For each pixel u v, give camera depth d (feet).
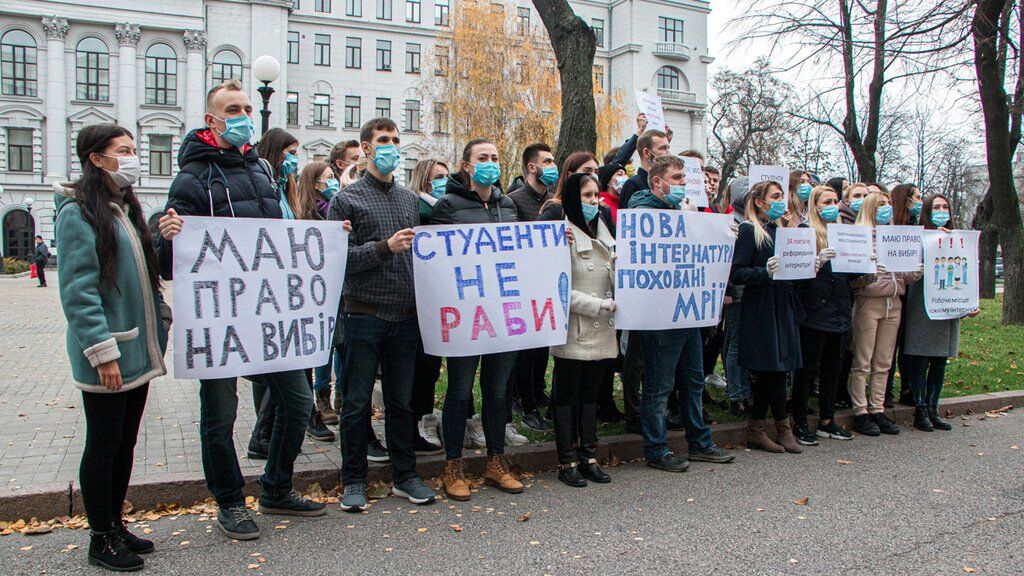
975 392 26.13
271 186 13.71
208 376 12.48
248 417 20.71
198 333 12.41
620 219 16.44
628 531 13.37
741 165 145.69
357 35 158.30
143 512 14.15
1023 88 47.65
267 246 13.08
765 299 18.61
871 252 19.75
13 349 35.68
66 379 26.96
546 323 15.72
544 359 21.12
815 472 17.30
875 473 17.26
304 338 13.47
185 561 11.92
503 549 12.48
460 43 106.22
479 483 16.46
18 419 19.99
